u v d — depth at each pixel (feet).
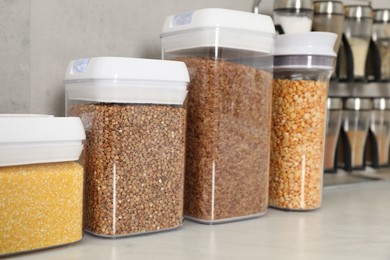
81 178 2.84
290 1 4.30
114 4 3.99
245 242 3.00
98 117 2.95
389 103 5.47
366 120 5.26
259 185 3.57
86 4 3.86
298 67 3.74
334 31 4.70
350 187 4.97
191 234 3.14
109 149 2.94
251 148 3.49
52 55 3.75
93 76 2.92
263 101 3.52
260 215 3.61
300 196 3.80
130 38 4.09
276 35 3.68
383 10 5.28
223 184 3.38
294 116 3.77
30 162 2.66
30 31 3.65
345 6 5.06
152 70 2.98
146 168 3.05
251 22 3.36
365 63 5.11
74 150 2.80
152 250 2.82
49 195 2.72
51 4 3.72
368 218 3.65
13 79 3.60
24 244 2.66
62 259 2.65
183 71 3.11
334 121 4.97
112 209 2.97
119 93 2.92
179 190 3.19
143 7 4.14
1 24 3.53
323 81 3.83
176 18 3.47
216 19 3.24
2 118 2.60
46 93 3.74
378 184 5.16
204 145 3.34
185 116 3.20
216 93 3.30
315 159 3.82
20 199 2.63
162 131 3.08
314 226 3.41
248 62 3.44
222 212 3.39
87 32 3.88
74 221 2.82
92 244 2.90
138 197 3.04
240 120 3.41
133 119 2.98
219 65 3.29
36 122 2.65
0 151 2.55
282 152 3.82
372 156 5.49
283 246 2.93
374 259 2.73
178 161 3.17
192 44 3.34
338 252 2.84
